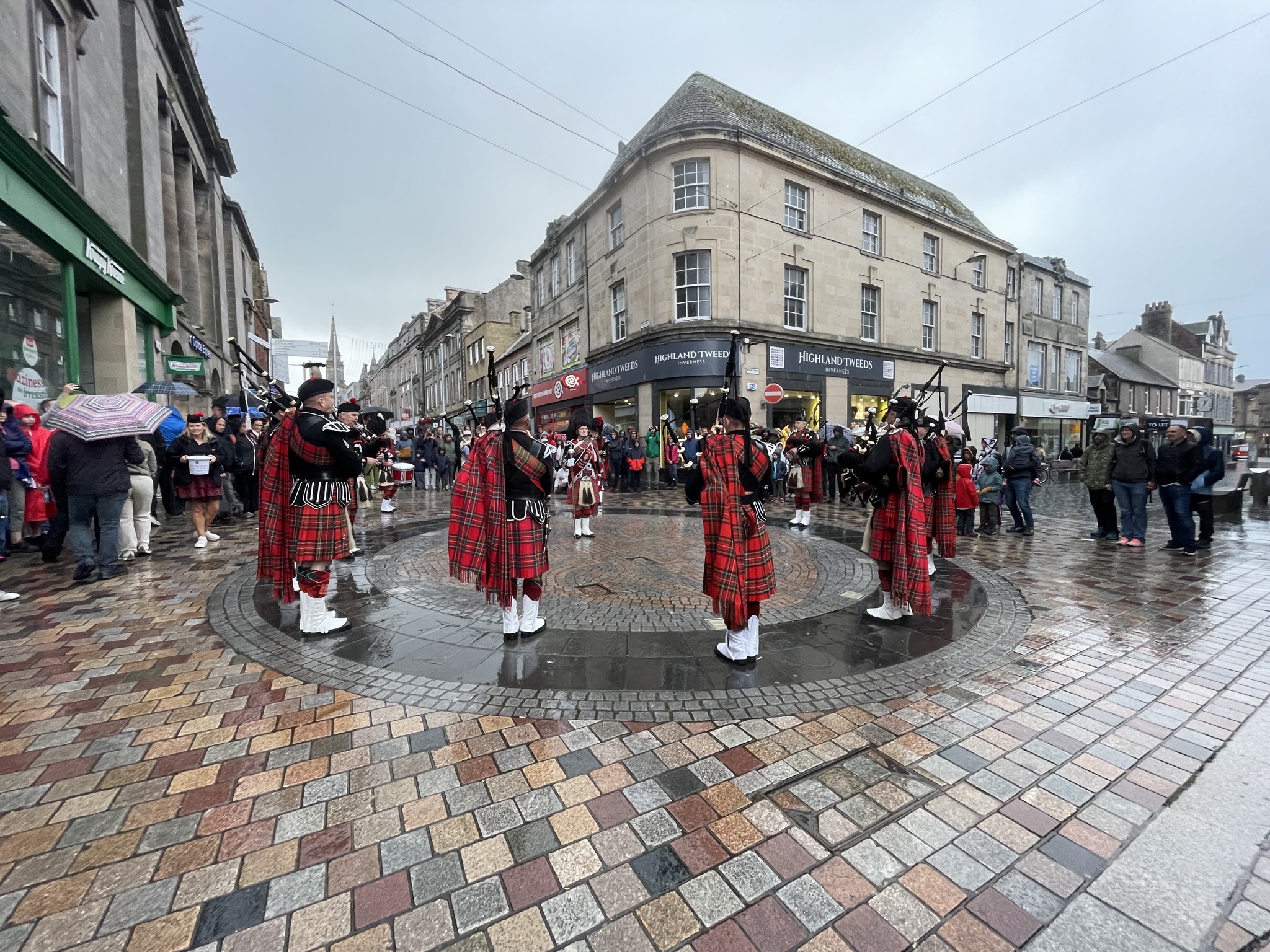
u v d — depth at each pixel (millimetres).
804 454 8234
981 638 3896
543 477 3773
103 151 9305
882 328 18328
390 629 4047
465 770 2363
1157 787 2293
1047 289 25297
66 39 8188
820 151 17641
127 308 9891
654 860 1870
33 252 7348
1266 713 2869
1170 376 37688
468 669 3355
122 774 2309
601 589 5121
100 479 5121
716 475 3369
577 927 1611
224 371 18594
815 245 16531
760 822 2059
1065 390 26609
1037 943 1578
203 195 16906
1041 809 2150
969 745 2584
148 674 3256
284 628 4016
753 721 2785
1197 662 3486
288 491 4020
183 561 5941
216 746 2525
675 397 15602
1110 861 1893
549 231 21406
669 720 2791
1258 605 4602
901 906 1705
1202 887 1784
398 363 56719
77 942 1530
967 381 21234
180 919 1614
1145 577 5504
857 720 2801
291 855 1876
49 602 4559
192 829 1990
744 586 3311
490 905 1682
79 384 8141
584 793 2215
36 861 1827
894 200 18141
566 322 20703
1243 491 9422
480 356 30859
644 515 9781
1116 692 3096
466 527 3686
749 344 14922
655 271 15188
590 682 3201
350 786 2248
